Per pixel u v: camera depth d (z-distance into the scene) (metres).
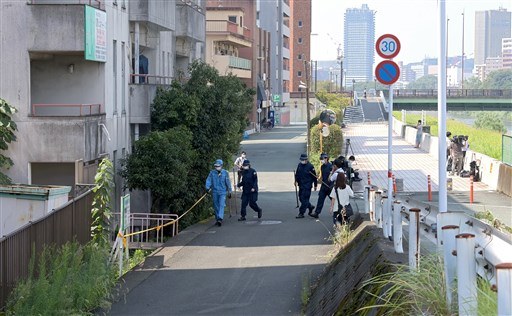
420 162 52.03
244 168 26.34
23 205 18.05
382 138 77.19
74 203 17.03
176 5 39.09
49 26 24.28
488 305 6.59
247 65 84.75
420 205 11.98
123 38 30.09
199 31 42.72
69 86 27.08
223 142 30.69
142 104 30.44
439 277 7.80
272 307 13.86
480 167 40.47
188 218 27.80
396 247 11.62
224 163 31.17
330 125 54.28
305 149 66.50
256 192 26.30
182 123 29.73
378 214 15.78
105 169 18.89
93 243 16.95
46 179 25.36
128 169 26.28
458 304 6.97
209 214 29.36
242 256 18.95
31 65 27.02
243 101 31.98
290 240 21.31
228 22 75.00
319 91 140.12
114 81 28.88
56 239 15.52
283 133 95.56
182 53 42.41
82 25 24.28
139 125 31.45
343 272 13.38
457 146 42.91
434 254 8.55
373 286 9.86
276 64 124.44
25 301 11.77
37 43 24.34
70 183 25.41
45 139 24.42
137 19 30.97
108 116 27.78
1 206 18.20
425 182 40.69
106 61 27.27
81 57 26.98
